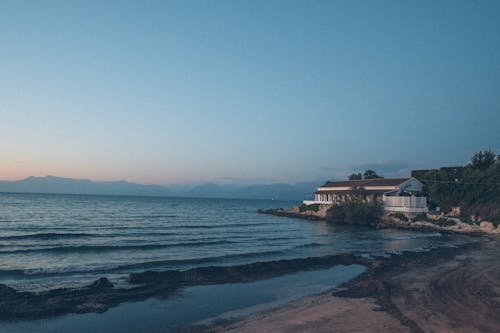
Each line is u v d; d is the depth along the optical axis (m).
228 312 13.97
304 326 12.26
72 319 12.77
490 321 12.59
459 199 57.72
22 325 12.03
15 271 19.19
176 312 13.88
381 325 12.21
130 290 16.33
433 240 37.69
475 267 22.55
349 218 56.62
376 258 25.98
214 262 24.22
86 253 26.27
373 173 91.06
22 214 62.53
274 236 40.34
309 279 19.55
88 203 117.69
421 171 72.19
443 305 14.46
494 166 59.62
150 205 119.88
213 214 81.06
